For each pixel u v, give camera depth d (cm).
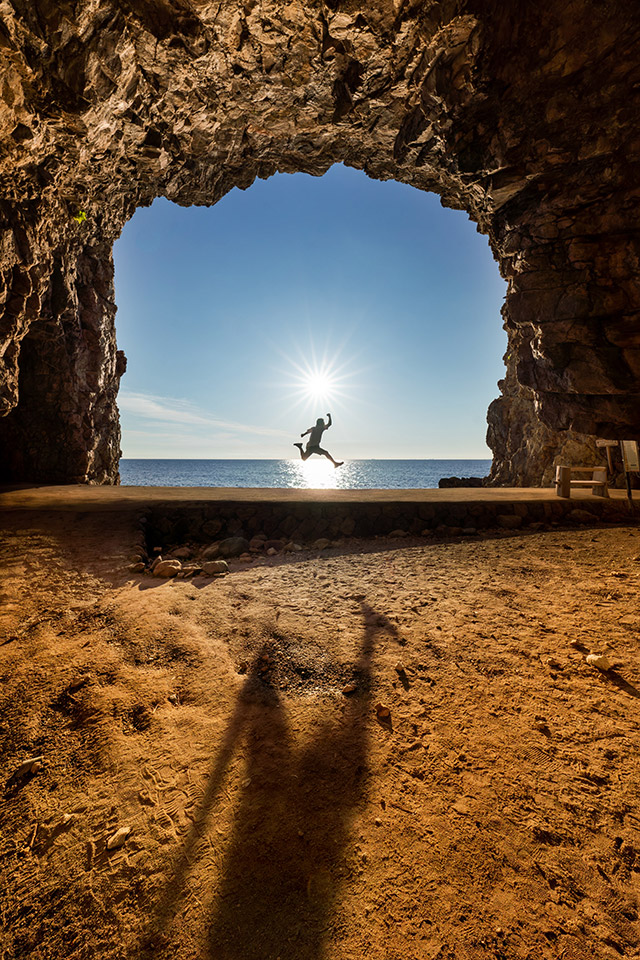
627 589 405
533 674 272
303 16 826
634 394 1028
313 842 163
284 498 860
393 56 921
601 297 992
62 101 767
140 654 307
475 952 126
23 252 885
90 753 213
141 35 810
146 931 134
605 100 846
